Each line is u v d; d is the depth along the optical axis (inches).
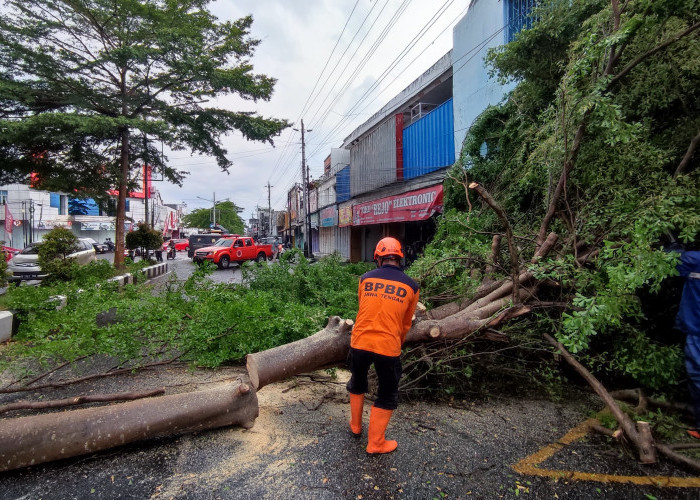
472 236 188.5
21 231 1222.3
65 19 498.3
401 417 129.7
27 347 153.6
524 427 122.3
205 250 822.5
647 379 126.0
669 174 149.0
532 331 143.4
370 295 108.2
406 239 677.3
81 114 494.3
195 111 602.2
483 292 162.6
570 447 110.5
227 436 114.7
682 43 138.6
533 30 229.9
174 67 530.6
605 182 147.7
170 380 159.9
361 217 748.6
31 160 520.4
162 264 744.3
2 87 454.3
